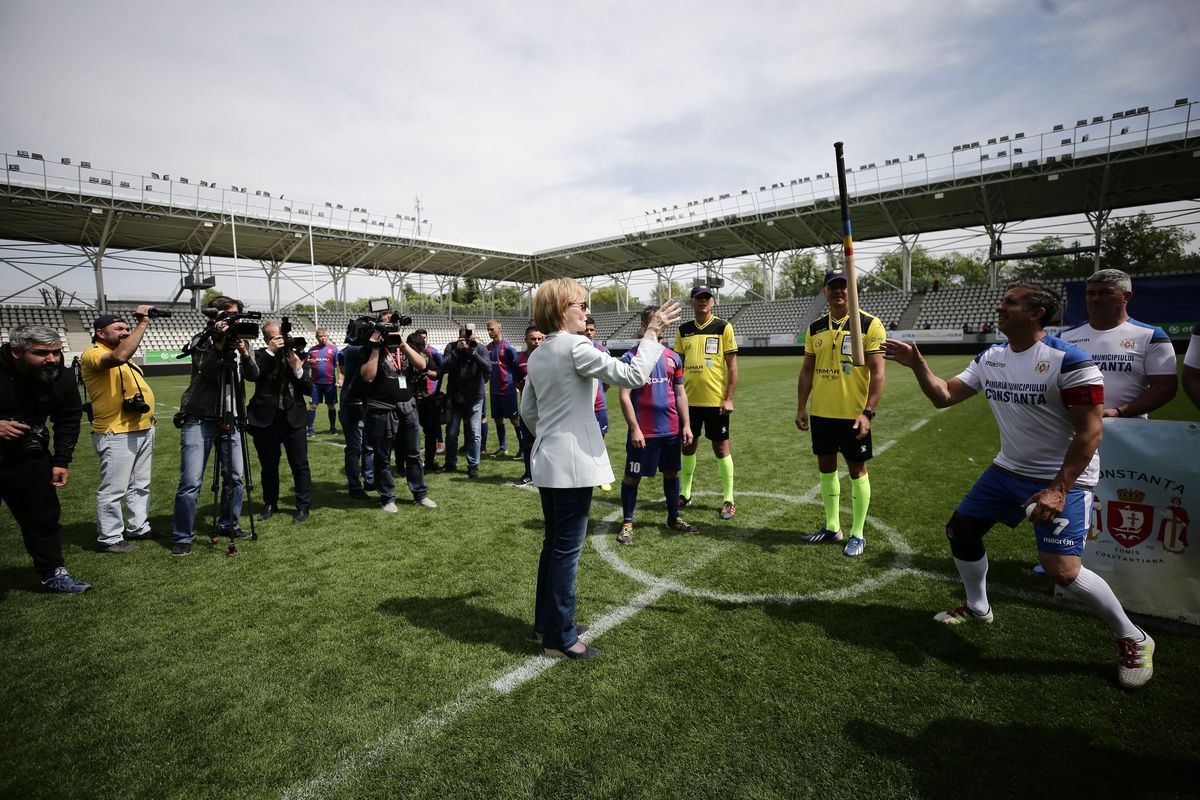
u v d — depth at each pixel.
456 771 1.99
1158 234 35.25
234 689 2.49
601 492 5.76
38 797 1.90
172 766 2.04
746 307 40.81
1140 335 3.20
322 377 10.03
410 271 40.84
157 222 26.55
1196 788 1.85
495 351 7.74
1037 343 2.53
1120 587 3.07
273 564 3.96
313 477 6.75
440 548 4.25
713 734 2.14
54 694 2.47
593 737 2.14
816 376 4.15
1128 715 2.22
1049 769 1.95
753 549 4.10
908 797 1.84
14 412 3.38
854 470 3.97
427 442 7.06
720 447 4.87
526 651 2.77
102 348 4.20
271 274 34.41
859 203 28.88
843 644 2.77
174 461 7.71
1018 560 3.77
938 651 2.69
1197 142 21.53
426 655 2.74
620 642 2.83
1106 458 3.10
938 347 29.03
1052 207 28.50
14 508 3.44
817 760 2.00
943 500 5.16
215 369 4.25
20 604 3.35
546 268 44.44
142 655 2.78
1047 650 2.69
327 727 2.23
